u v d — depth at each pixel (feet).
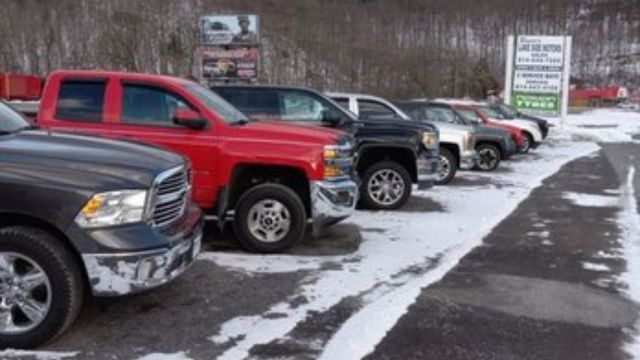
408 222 34.55
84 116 26.91
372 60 253.03
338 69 238.68
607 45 376.07
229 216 28.22
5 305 16.88
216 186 26.50
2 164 16.83
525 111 114.62
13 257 16.75
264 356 16.94
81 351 16.92
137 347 17.26
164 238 17.53
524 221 35.76
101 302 20.20
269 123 28.17
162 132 26.55
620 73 351.25
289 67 230.68
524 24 371.56
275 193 26.53
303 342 17.84
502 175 59.36
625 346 18.24
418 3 358.23
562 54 112.06
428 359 17.08
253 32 103.81
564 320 20.07
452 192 46.96
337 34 278.87
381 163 38.17
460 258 26.99
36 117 27.32
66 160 17.29
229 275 23.52
